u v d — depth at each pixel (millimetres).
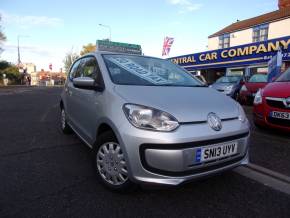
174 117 2621
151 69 3941
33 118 7695
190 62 25938
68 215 2568
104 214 2600
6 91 24562
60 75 84062
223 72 22500
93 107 3428
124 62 3879
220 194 3037
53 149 4570
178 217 2578
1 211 2611
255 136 5531
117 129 2762
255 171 3707
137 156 2625
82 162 3959
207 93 3432
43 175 3467
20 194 2953
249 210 2723
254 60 19094
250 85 11875
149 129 2600
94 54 4160
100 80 3463
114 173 2965
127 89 3076
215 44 31219
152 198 2914
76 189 3088
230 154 2865
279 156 4328
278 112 5035
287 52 16531
